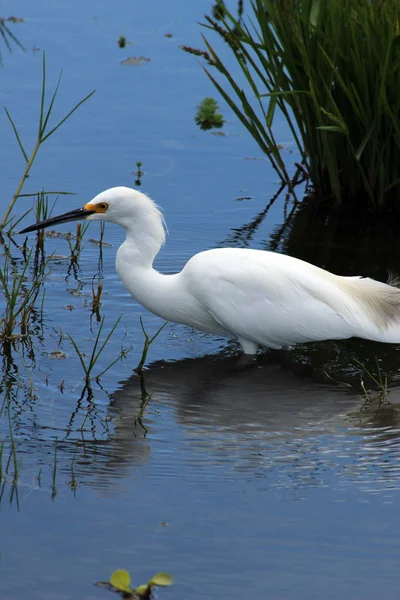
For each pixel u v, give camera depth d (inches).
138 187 574.6
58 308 436.5
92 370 382.0
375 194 571.8
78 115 663.1
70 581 253.3
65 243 517.0
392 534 277.3
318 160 575.8
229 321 396.8
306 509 290.0
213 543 271.1
